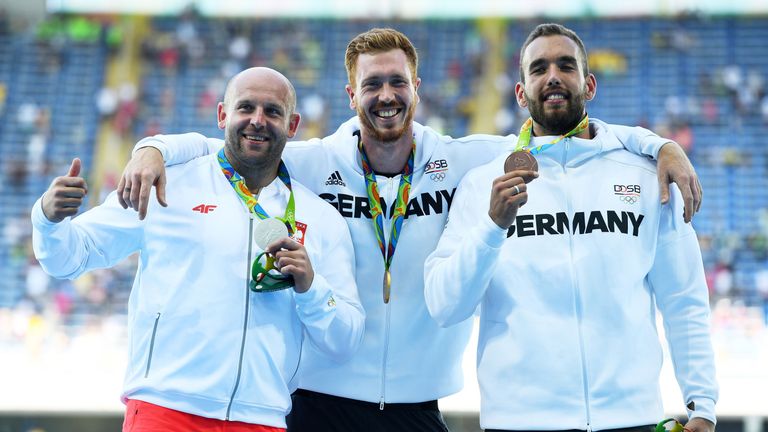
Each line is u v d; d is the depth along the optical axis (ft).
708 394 9.58
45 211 8.85
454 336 11.02
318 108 57.00
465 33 61.98
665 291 10.05
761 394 30.48
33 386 33.40
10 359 34.24
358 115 10.89
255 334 9.23
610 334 9.52
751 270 43.52
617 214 9.87
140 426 8.83
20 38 60.08
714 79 56.59
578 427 9.21
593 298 9.59
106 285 41.91
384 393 10.69
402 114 10.54
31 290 42.39
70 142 54.13
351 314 9.83
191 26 62.34
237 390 9.03
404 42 10.72
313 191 11.19
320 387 10.72
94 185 51.75
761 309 37.50
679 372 9.89
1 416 33.53
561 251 9.73
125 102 56.49
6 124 54.95
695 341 9.80
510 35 61.57
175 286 9.27
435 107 56.90
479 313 11.14
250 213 9.80
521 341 9.50
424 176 11.12
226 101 10.17
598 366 9.39
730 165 50.72
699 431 9.43
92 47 60.08
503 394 9.50
